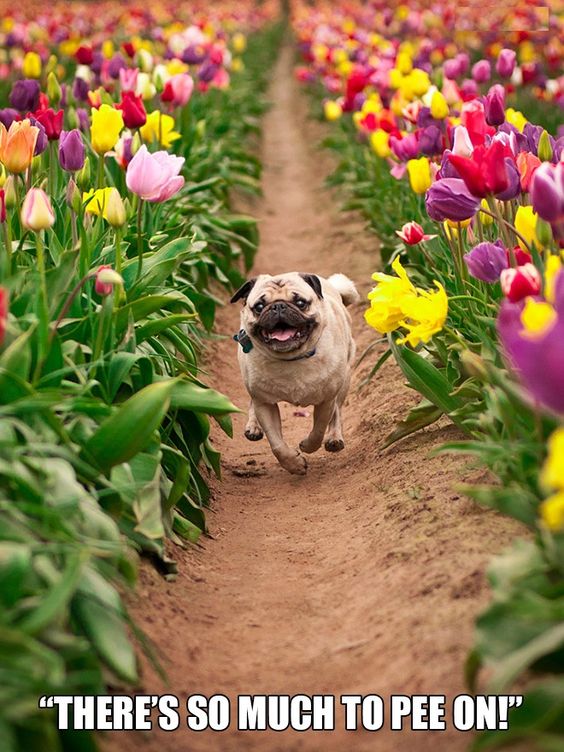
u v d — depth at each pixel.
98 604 4.70
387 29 24.97
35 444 4.97
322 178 21.70
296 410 10.16
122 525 5.88
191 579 6.29
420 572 5.70
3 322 4.22
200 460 7.98
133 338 6.38
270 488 8.20
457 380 7.21
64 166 7.11
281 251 16.33
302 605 6.00
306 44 30.81
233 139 19.33
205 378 10.15
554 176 5.05
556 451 3.34
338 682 5.00
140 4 37.12
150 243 8.53
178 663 5.21
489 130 8.28
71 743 4.10
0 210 6.04
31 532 4.66
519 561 4.43
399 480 7.26
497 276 5.93
